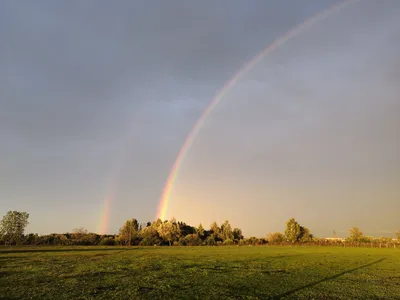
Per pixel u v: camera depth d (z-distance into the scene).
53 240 97.00
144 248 77.00
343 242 105.81
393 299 17.50
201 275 25.70
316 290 19.69
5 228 91.62
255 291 18.98
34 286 19.75
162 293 17.97
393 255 52.84
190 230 127.19
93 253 52.75
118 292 18.06
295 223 120.62
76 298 16.39
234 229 138.75
